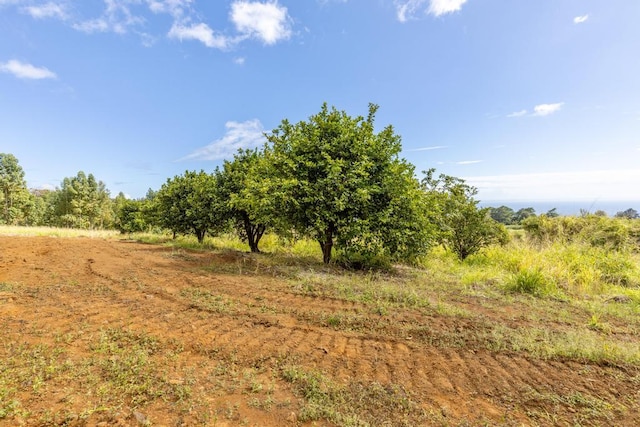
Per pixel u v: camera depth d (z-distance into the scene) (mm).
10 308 4141
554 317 4852
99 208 45375
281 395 2660
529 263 8102
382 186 7793
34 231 14969
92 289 5191
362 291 5684
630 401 2689
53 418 2230
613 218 12266
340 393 2691
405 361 3268
